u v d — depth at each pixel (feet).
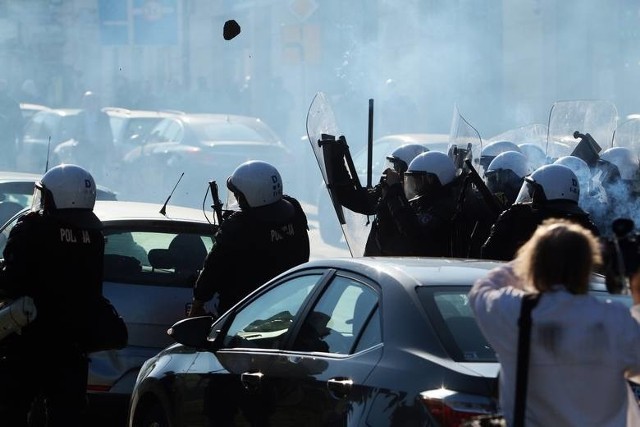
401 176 79.00
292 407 47.39
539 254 36.22
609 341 35.63
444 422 39.58
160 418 57.21
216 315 70.28
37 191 59.16
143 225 72.95
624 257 36.88
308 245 68.54
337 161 77.97
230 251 65.62
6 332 56.18
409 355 42.78
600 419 35.78
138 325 68.23
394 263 48.57
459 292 45.24
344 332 47.03
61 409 57.93
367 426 42.52
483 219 71.31
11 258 56.75
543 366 35.73
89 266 57.82
